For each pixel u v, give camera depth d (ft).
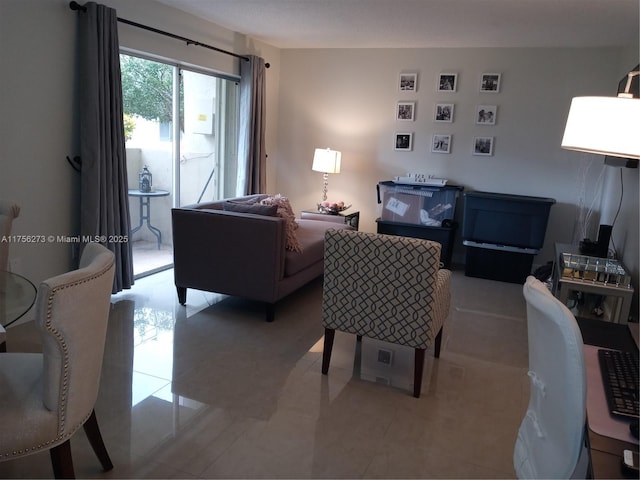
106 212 11.41
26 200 10.06
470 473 6.38
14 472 5.98
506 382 8.95
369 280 8.08
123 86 12.91
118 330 10.36
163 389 8.13
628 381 4.20
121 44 11.89
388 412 7.77
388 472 6.33
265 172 18.24
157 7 12.78
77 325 4.81
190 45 14.17
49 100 10.26
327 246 8.23
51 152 10.46
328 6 12.46
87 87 10.68
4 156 9.53
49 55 10.13
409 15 12.78
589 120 5.37
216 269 11.42
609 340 5.38
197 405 7.70
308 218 16.52
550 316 3.26
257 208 11.64
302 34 16.06
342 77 18.35
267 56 18.19
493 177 17.11
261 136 17.61
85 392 5.20
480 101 16.79
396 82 17.66
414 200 17.01
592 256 11.55
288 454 6.59
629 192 11.41
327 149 17.80
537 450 3.86
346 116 18.57
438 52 17.01
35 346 9.27
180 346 9.79
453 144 17.37
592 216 16.12
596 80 15.58
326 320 8.62
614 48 15.25
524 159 16.66
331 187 19.26
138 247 14.67
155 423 7.15
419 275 7.73
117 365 8.84
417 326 7.97
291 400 7.98
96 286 4.98
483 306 13.32
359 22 13.94
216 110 16.55
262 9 13.14
